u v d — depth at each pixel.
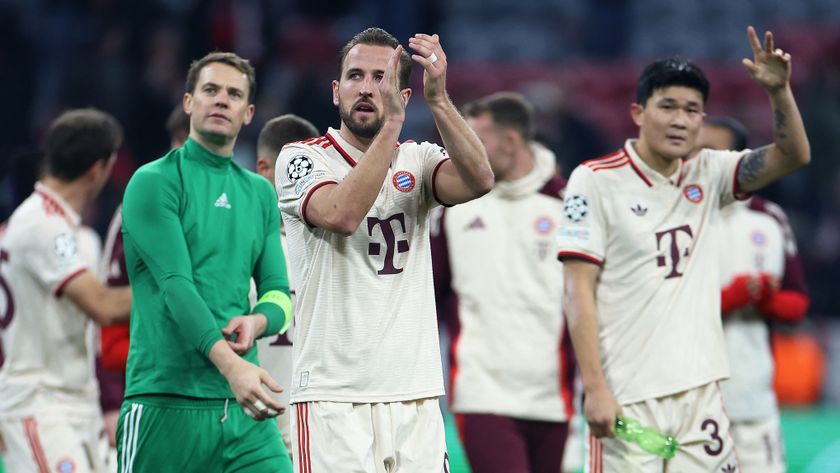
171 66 59.72
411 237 18.17
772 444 27.09
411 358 17.89
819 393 54.00
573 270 21.31
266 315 19.62
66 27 64.62
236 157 54.88
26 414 23.23
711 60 70.31
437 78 16.98
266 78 61.53
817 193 60.84
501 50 71.00
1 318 23.59
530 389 26.19
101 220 51.91
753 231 27.69
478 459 25.78
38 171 27.20
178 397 19.25
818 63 65.44
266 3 62.50
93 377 24.14
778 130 20.89
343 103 17.94
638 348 21.11
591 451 21.48
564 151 54.03
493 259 26.52
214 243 19.58
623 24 70.94
